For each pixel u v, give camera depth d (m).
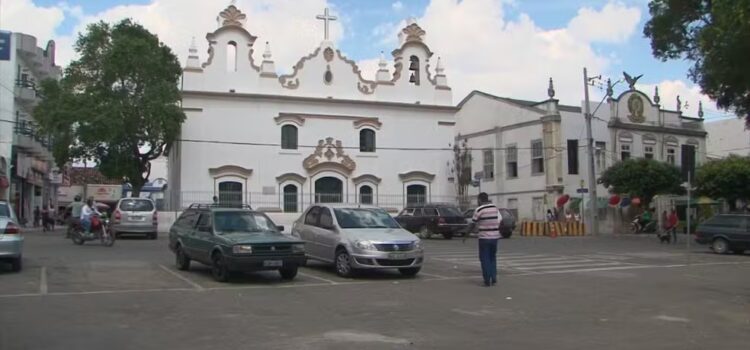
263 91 38.97
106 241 24.12
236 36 38.75
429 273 16.95
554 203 42.91
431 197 41.97
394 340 8.71
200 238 15.28
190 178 37.19
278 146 38.88
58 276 14.75
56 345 8.10
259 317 10.23
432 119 42.38
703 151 50.81
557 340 8.84
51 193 62.44
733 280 16.12
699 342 8.86
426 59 42.72
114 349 7.96
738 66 21.17
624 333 9.38
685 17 27.55
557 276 16.53
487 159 49.16
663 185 41.28
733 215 25.31
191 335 8.84
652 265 19.94
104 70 35.53
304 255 14.70
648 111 48.03
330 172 39.84
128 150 37.62
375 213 16.94
